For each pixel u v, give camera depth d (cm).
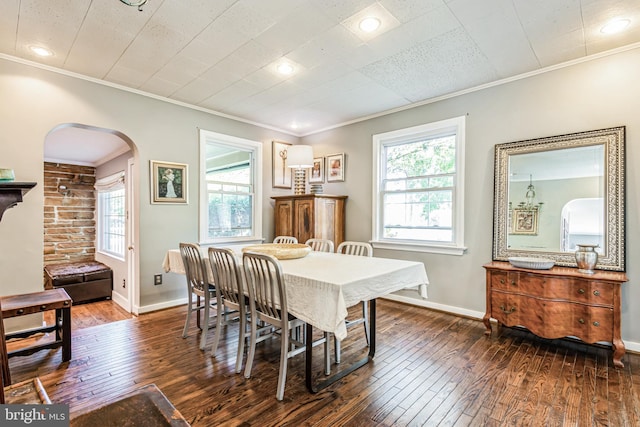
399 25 222
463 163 339
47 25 221
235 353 252
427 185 380
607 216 256
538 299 259
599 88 262
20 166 272
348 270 217
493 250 316
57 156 525
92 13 208
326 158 484
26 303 228
